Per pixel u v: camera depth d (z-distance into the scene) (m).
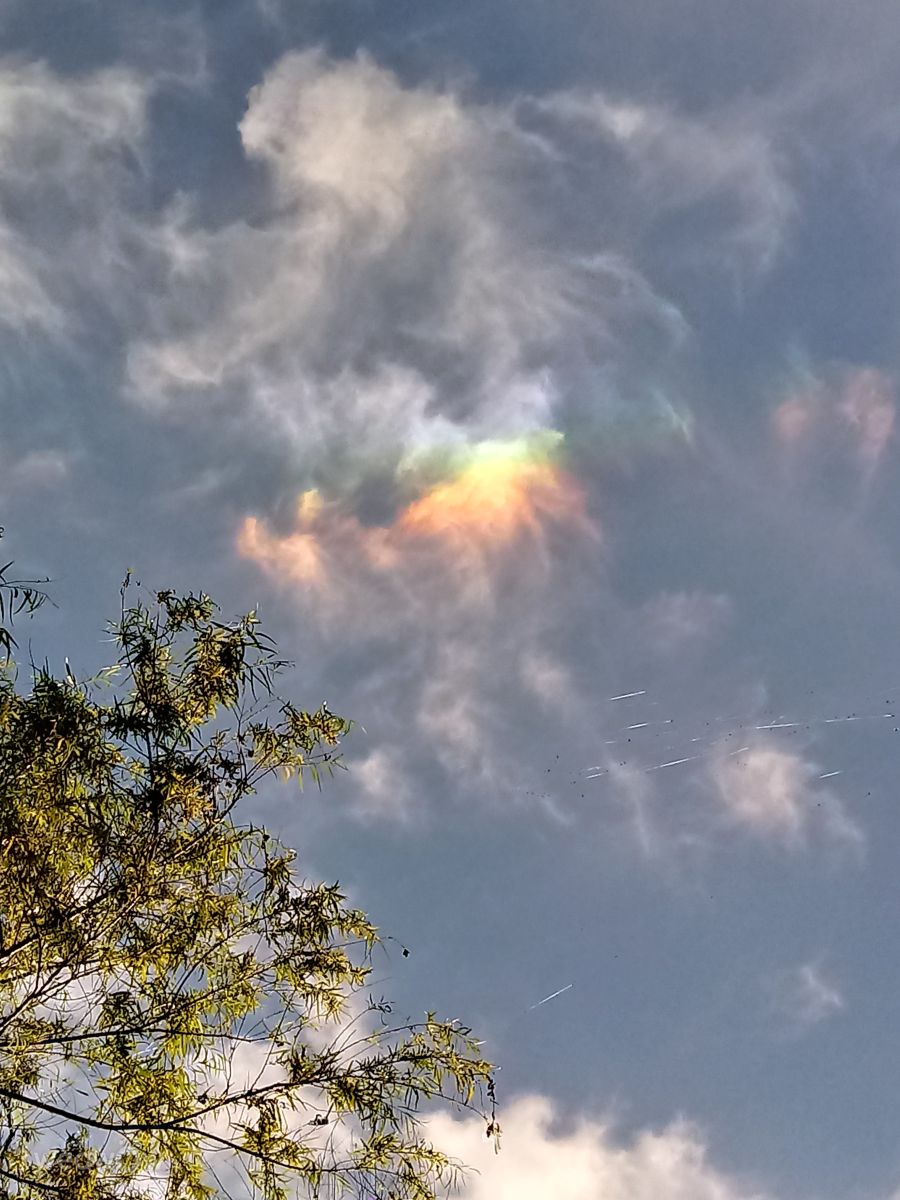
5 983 4.39
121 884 4.66
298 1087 4.78
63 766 4.60
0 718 4.55
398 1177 4.83
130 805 4.82
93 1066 4.67
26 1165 4.57
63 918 4.44
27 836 4.45
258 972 4.99
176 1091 4.68
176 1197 4.71
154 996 4.77
